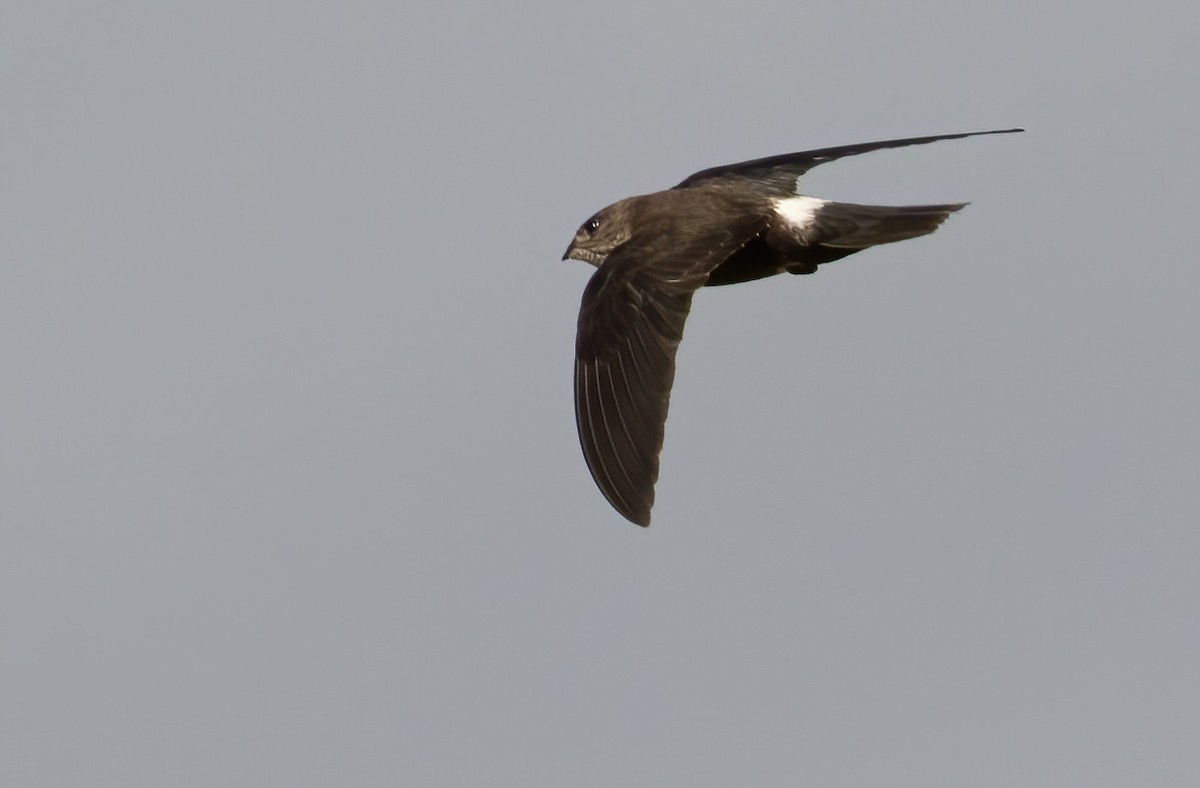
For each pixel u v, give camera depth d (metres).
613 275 14.23
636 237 14.71
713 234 15.05
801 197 15.88
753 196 15.76
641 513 13.28
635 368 13.77
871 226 15.70
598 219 16.08
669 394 13.64
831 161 16.05
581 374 13.83
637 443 13.52
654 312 13.99
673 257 14.52
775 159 16.16
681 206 15.59
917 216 15.72
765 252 15.73
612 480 13.43
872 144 16.09
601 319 13.95
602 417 13.64
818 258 15.81
